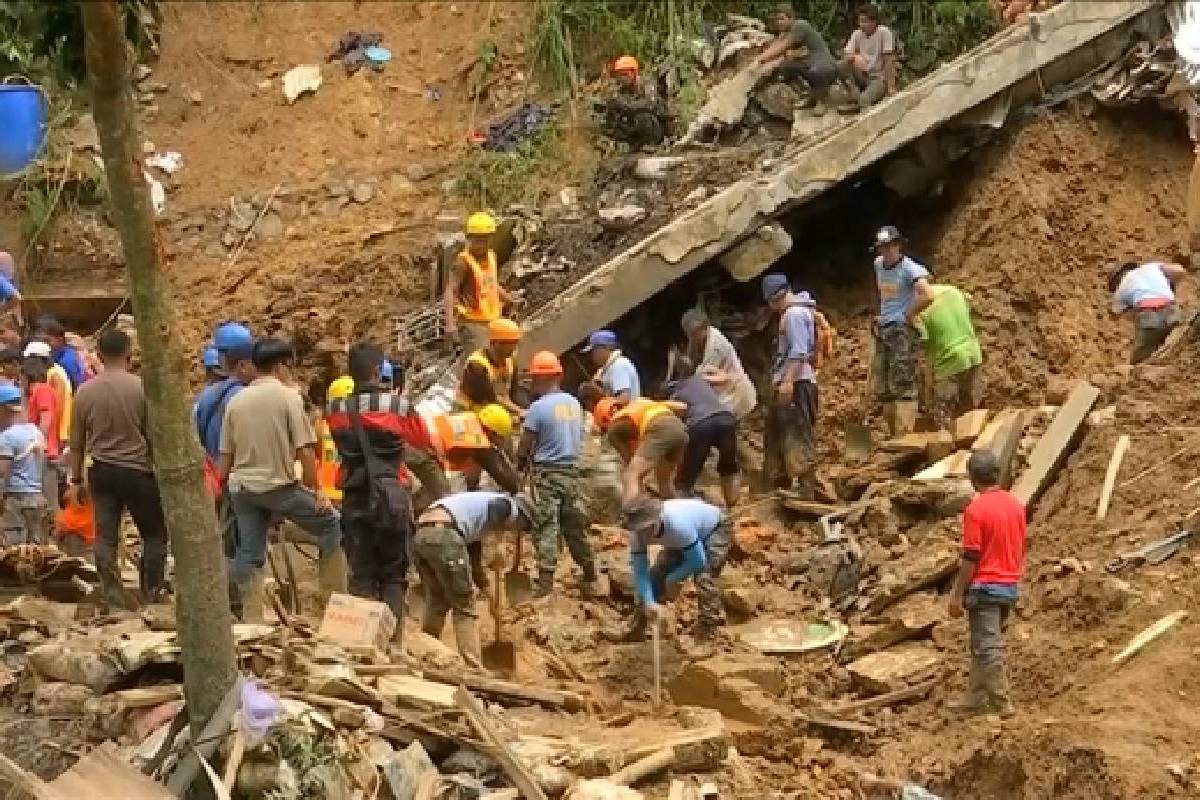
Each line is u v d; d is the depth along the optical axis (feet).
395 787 31.12
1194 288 63.46
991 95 65.82
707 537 45.06
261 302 69.82
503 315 63.98
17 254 72.18
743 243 64.18
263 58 81.92
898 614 47.39
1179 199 67.36
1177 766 34.58
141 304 28.94
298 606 43.11
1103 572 43.68
